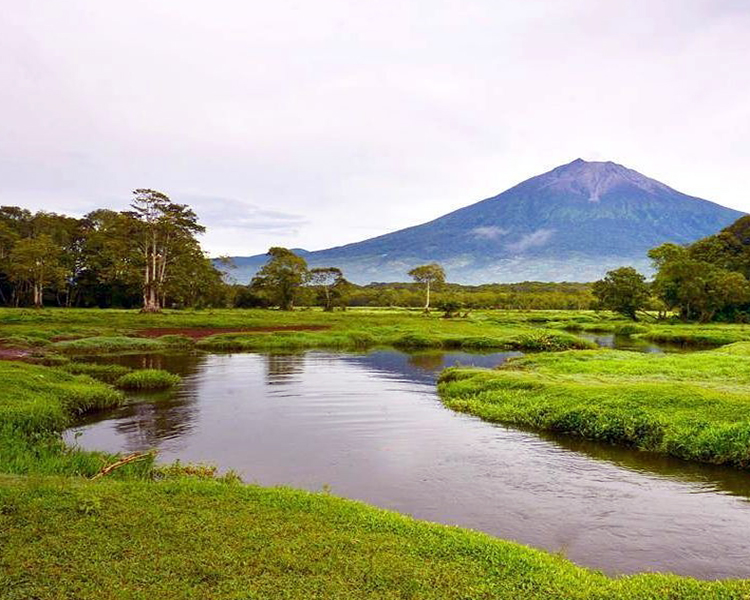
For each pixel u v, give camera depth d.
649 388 21.08
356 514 9.45
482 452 16.48
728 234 110.56
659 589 7.46
